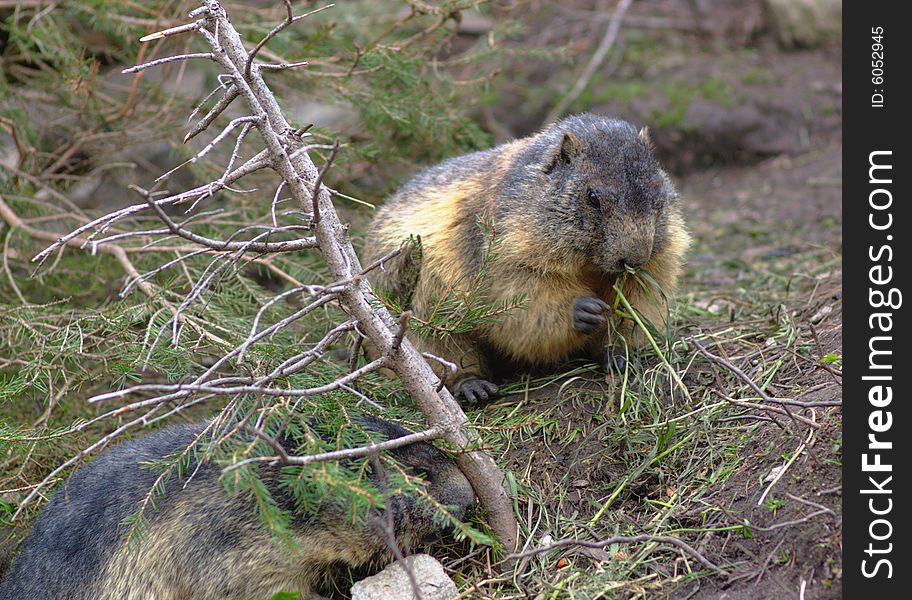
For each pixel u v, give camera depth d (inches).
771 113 393.4
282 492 152.6
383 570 153.3
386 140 291.4
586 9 455.5
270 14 294.0
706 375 189.6
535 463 178.9
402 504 153.0
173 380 187.5
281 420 149.6
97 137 275.4
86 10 265.0
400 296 211.2
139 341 197.3
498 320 196.4
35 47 302.4
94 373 202.4
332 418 159.6
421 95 277.3
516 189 196.4
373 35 315.9
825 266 265.6
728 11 439.8
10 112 266.1
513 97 415.2
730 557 145.8
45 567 155.3
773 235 324.5
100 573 152.4
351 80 266.8
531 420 177.0
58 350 195.9
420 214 214.1
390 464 147.1
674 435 172.6
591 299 193.8
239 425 138.2
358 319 148.9
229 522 151.9
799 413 165.6
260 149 278.5
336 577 160.2
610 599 144.4
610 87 407.8
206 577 152.0
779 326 205.0
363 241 266.5
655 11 453.4
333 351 237.8
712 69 412.2
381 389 196.9
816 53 420.5
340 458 138.8
